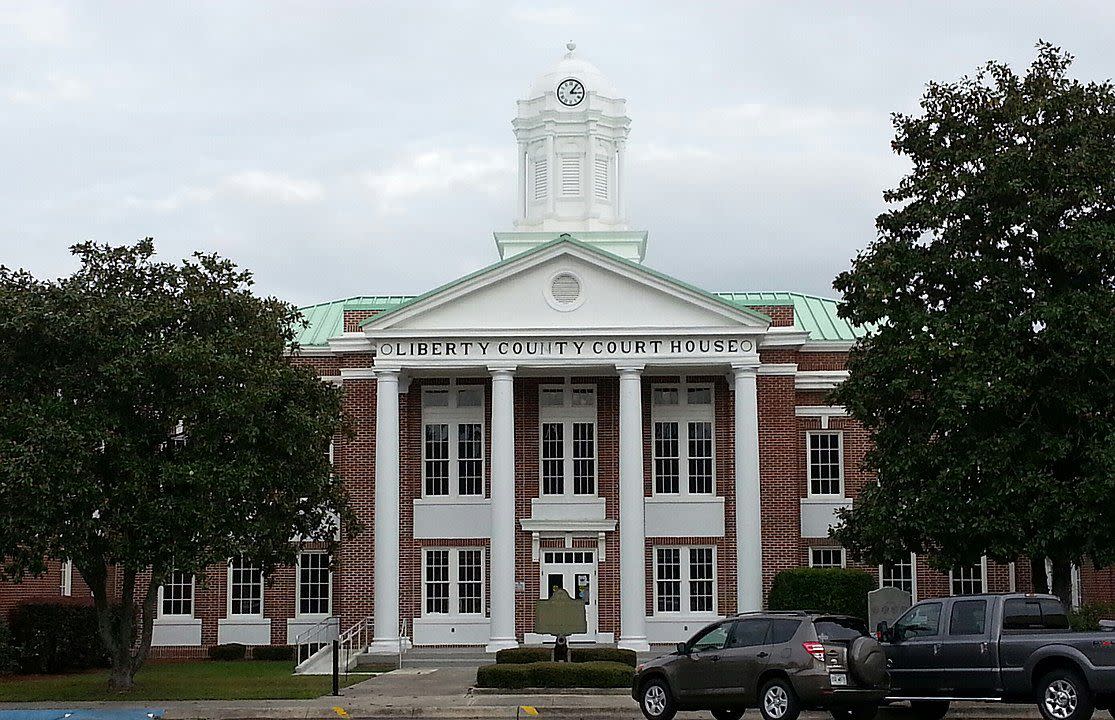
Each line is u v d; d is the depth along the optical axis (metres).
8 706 32.66
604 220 55.00
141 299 35.75
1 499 32.97
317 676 40.94
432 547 49.69
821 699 26.09
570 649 40.84
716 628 27.91
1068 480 34.44
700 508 49.59
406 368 48.19
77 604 45.56
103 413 33.78
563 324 47.94
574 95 55.16
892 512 35.72
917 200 36.44
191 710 31.41
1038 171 34.84
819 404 50.47
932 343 34.44
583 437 50.38
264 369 35.09
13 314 33.75
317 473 37.03
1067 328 33.75
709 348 47.72
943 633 27.28
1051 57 36.47
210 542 34.34
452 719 30.08
